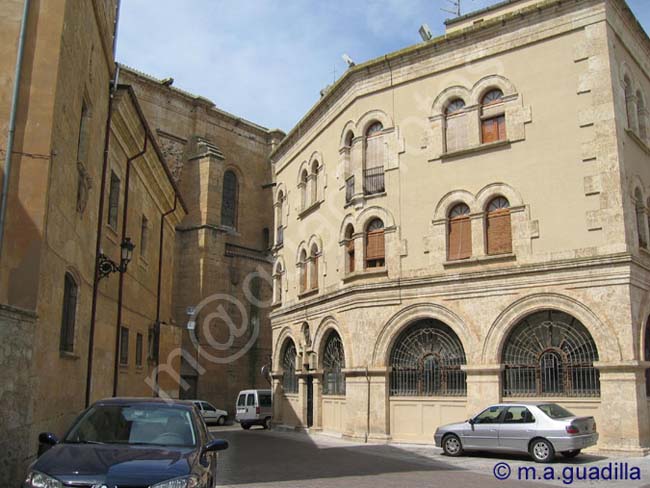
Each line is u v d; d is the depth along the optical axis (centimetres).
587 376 1841
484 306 2031
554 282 1916
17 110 1121
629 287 1803
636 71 2194
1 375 960
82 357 1495
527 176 2036
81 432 820
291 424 2964
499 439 1680
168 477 674
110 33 1728
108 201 1803
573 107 1991
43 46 1153
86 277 1507
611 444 1748
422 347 2172
